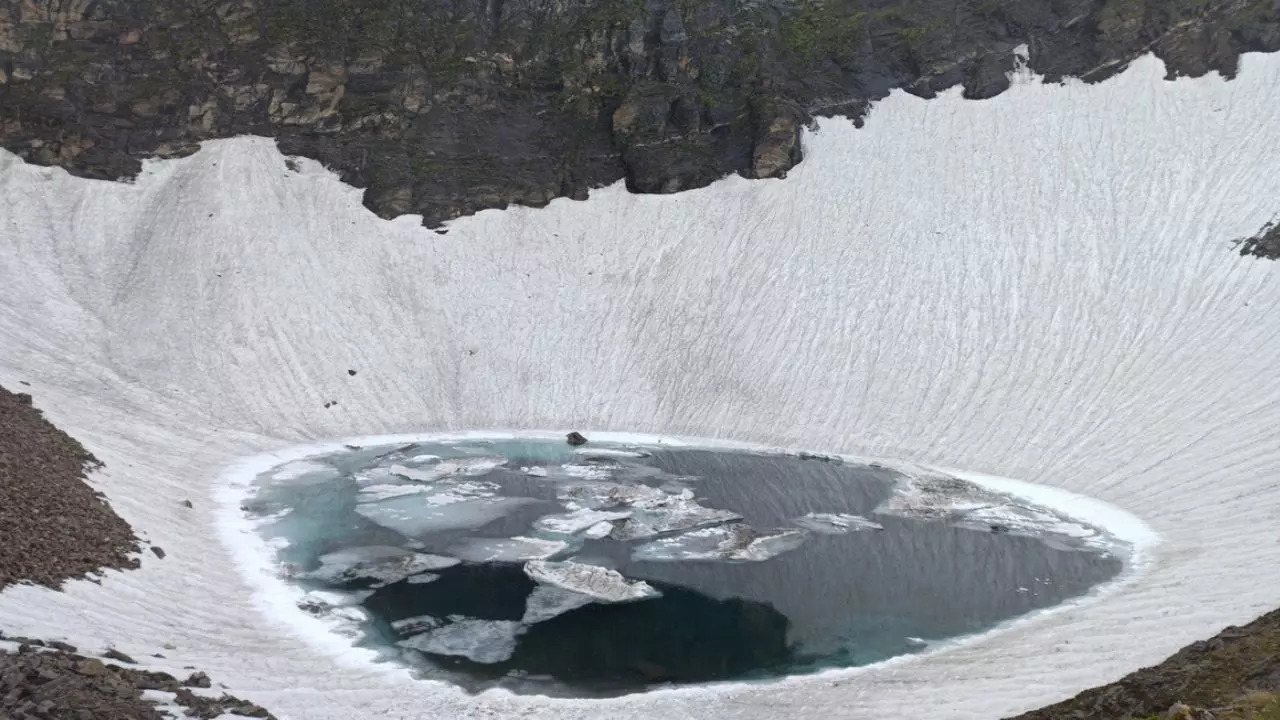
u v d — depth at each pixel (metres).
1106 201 53.56
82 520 22.75
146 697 14.18
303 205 56.69
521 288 55.38
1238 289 45.75
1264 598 22.05
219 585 22.92
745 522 31.77
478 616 22.53
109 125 55.31
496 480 36.22
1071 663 19.44
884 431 44.03
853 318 51.00
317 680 18.27
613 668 19.81
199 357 45.16
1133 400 41.56
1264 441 35.69
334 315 50.94
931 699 18.05
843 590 25.30
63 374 39.72
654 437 45.41
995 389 44.88
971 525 32.06
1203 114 56.59
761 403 47.28
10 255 47.16
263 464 37.03
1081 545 29.88
